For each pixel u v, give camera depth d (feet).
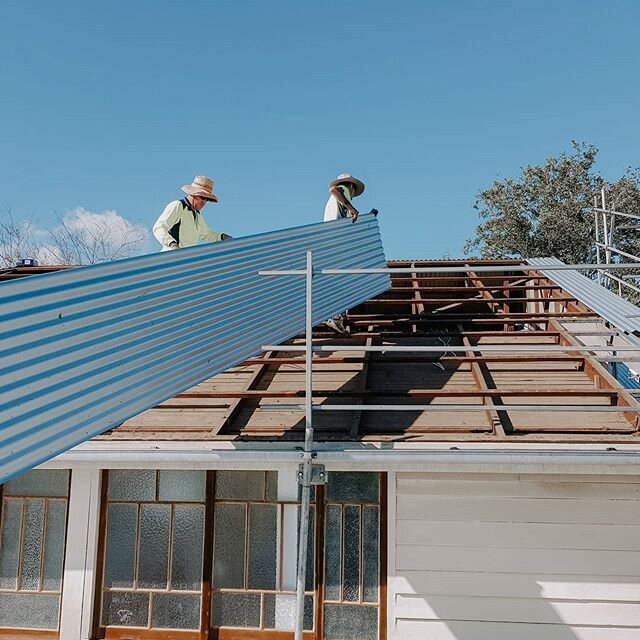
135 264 12.60
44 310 9.88
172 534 17.75
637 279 67.00
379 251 25.91
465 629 15.98
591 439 14.94
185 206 20.24
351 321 24.16
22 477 18.39
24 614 17.80
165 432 16.29
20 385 8.98
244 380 20.16
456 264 30.91
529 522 16.19
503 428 15.83
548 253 81.41
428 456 14.55
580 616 15.74
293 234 19.88
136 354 11.47
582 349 15.16
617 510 16.05
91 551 17.62
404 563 16.37
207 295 14.42
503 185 85.20
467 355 21.08
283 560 17.35
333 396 17.66
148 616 17.43
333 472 17.44
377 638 16.61
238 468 15.26
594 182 82.48
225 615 17.26
